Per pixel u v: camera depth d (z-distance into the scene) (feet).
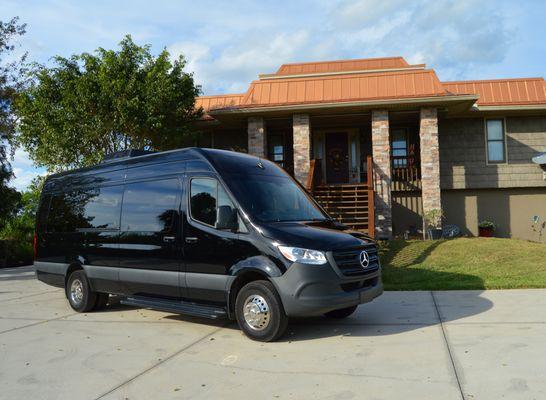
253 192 21.90
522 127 60.08
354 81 56.65
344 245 20.02
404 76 55.83
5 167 66.39
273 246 19.53
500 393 13.35
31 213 78.07
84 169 29.43
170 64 51.98
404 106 53.83
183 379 15.74
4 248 63.87
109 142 51.96
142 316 26.20
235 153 24.26
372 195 46.44
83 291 27.53
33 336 22.08
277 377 15.57
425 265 38.24
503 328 20.22
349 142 64.80
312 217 23.18
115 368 17.11
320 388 14.40
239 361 17.43
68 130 48.47
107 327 23.62
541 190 60.13
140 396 14.39
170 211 23.34
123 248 25.21
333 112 56.18
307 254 19.19
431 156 53.52
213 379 15.64
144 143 54.70
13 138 64.59
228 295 20.67
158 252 23.43
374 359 16.96
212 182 22.08
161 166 24.49
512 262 37.35
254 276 20.75
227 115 56.44
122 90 48.85
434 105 53.42
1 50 66.33
